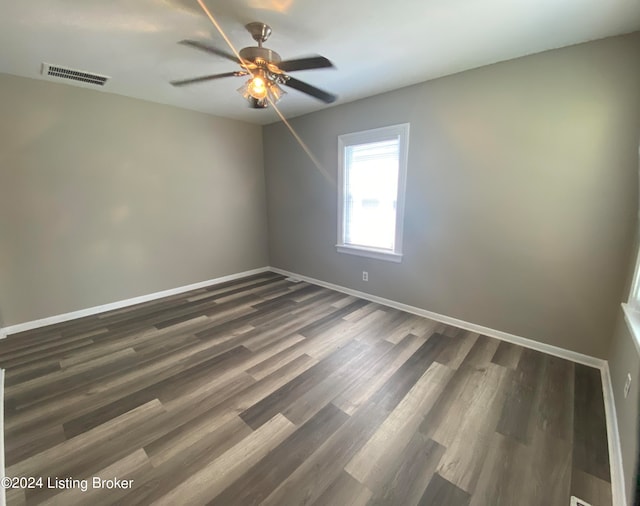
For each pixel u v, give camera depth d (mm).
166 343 2719
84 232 3281
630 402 1463
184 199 4020
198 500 1330
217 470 1476
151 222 3760
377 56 2363
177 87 3076
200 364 2381
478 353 2521
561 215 2344
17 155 2824
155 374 2256
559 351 2473
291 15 1817
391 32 2016
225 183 4422
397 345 2660
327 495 1353
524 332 2639
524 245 2545
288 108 3791
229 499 1335
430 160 2965
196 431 1718
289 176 4492
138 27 1942
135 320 3215
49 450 1593
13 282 2920
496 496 1349
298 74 2691
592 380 2160
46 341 2770
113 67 2572
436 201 2994
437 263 3096
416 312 3350
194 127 3984
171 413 1857
